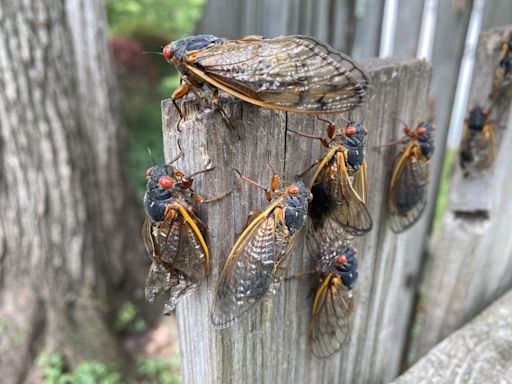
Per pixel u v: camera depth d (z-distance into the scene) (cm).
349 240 9
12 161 26
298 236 9
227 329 8
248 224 8
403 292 21
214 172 7
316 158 8
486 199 13
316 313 10
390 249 11
